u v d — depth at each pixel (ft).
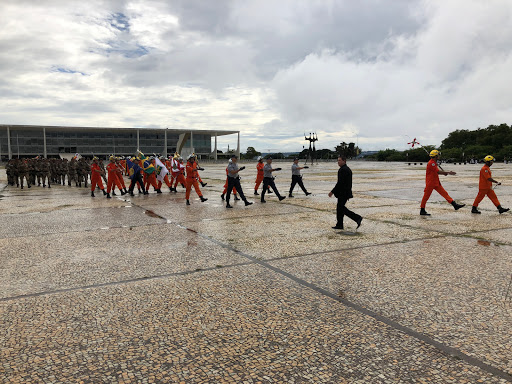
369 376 8.54
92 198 45.39
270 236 23.26
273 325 11.17
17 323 11.41
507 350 9.59
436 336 10.41
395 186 59.06
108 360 9.30
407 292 13.71
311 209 34.63
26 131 284.61
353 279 15.17
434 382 8.27
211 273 16.07
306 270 16.40
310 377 8.52
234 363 9.12
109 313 12.09
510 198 41.75
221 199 43.21
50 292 13.99
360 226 26.27
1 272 16.43
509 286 14.16
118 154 310.65
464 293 13.52
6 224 27.89
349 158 341.00
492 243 20.97
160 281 15.12
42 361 9.27
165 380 8.43
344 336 10.46
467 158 283.59
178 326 11.14
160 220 29.25
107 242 21.89
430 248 19.97
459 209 34.01
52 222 28.58
